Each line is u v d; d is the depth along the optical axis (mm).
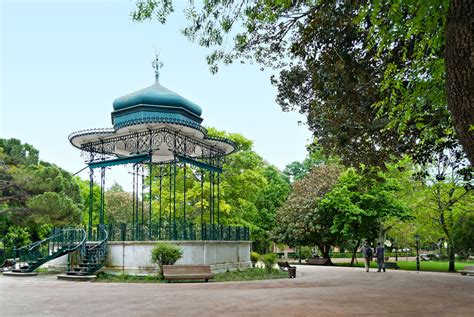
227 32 10812
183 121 21781
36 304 11688
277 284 17672
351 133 15953
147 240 20484
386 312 10414
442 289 15898
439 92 8250
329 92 14055
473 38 5066
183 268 18766
